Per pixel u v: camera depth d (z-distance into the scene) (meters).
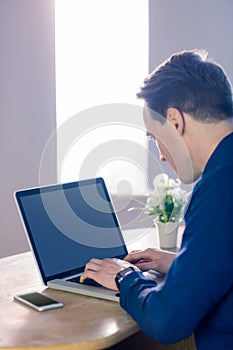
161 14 4.20
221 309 1.53
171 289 1.46
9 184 4.41
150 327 1.50
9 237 4.45
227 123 1.63
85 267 2.02
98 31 4.29
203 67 1.64
